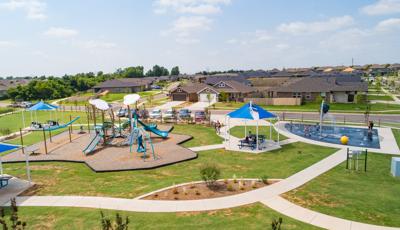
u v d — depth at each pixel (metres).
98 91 107.81
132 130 26.73
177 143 28.67
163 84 135.50
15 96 90.31
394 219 12.91
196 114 44.88
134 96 28.83
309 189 16.42
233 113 28.00
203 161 22.98
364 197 15.24
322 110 32.16
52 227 12.83
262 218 13.16
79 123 43.94
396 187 16.58
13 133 36.53
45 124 41.12
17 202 15.67
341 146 26.31
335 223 12.65
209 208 14.28
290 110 51.88
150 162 22.38
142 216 13.59
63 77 128.75
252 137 28.20
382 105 53.62
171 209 14.25
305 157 23.02
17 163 23.45
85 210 14.41
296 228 12.25
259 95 67.25
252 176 18.83
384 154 23.45
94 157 24.22
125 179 19.02
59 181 18.92
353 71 146.00
